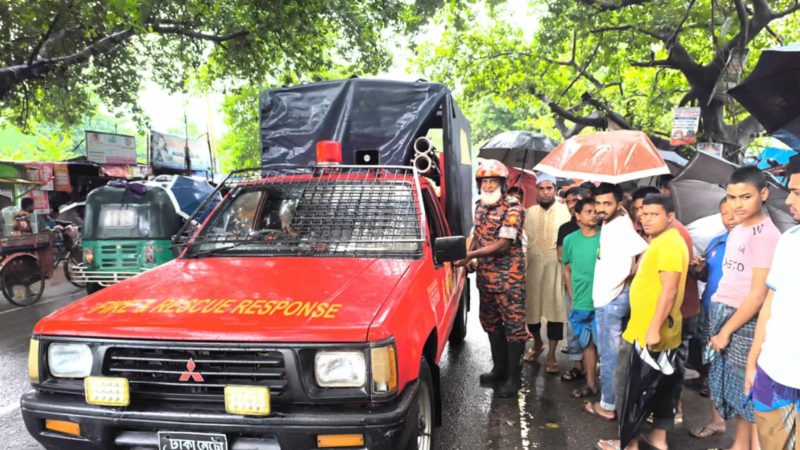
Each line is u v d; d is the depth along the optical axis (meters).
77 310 2.43
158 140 19.66
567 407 4.04
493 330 4.37
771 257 2.62
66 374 2.31
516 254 4.10
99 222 7.36
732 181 2.78
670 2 11.99
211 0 11.41
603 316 3.59
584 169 3.85
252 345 2.12
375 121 4.65
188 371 2.18
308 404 2.12
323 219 3.42
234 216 3.61
